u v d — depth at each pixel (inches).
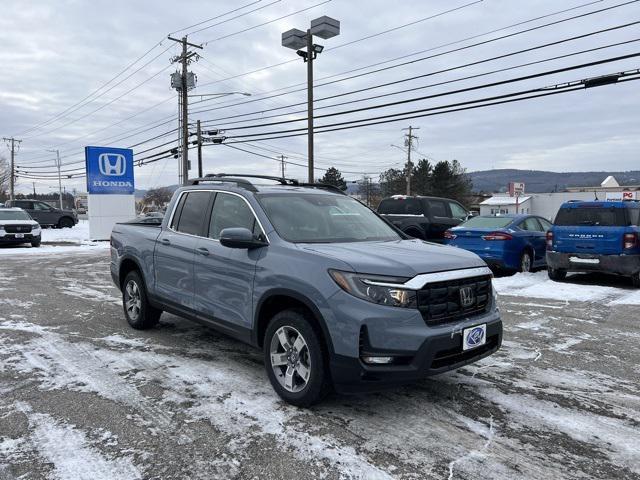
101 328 261.3
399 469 126.1
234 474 123.0
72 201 4611.2
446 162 3282.5
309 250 163.8
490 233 457.7
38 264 589.3
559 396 175.2
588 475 124.6
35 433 142.6
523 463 129.8
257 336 175.3
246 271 177.6
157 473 123.0
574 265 418.3
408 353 142.7
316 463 128.5
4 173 3412.9
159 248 230.1
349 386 147.4
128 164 1094.4
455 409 162.7
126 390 174.7
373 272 147.1
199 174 1337.4
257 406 162.4
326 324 149.2
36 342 233.1
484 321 160.4
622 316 303.9
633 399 173.5
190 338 241.9
